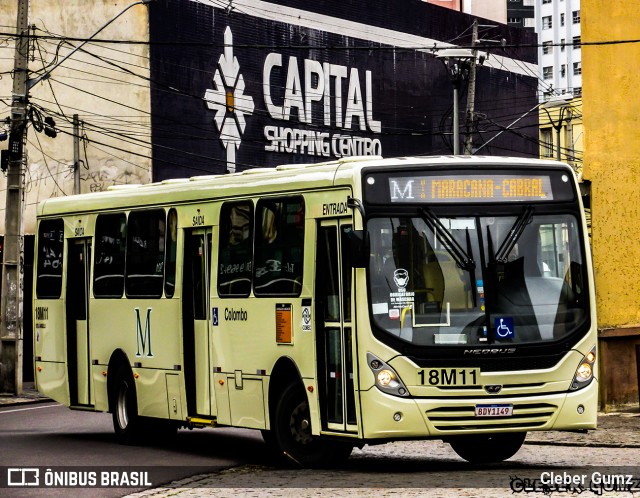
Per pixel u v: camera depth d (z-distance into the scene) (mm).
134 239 20703
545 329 15133
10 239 34812
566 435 20422
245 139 59812
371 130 69062
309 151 64312
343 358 15305
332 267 15672
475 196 15258
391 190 15086
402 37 72125
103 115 53500
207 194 18547
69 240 23000
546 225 15461
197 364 18844
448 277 14984
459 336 14844
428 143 73875
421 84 73375
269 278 16891
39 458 18766
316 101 65000
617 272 24641
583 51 24906
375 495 13375
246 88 60156
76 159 50219
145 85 54281
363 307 14844
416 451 19094
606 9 24922
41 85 52344
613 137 24766
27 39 34375
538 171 15578
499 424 14828
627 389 24484
